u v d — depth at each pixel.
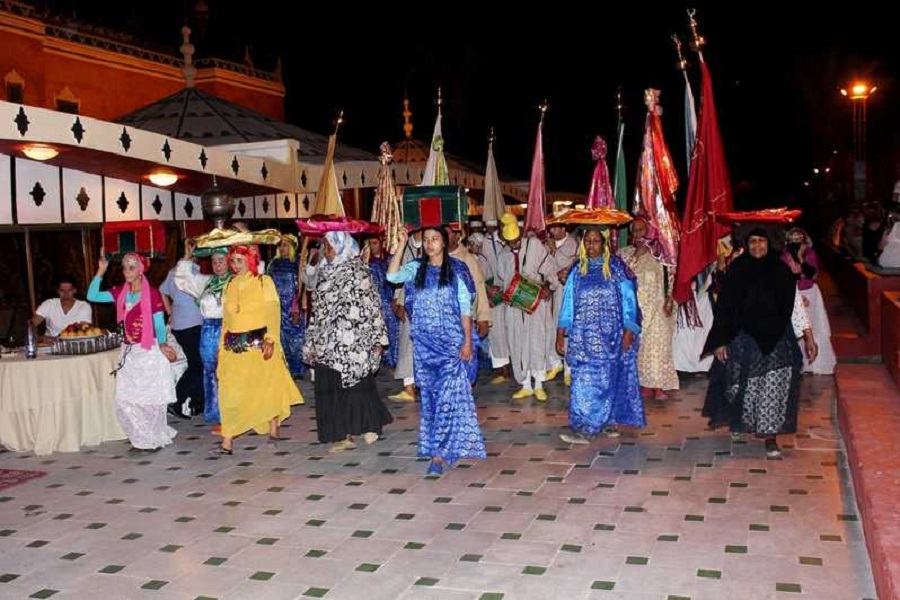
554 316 10.00
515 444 7.46
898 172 27.52
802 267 10.01
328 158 9.75
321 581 4.79
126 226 8.84
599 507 5.77
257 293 7.46
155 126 12.03
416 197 6.61
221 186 10.72
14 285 9.45
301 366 11.20
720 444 7.20
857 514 5.45
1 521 5.95
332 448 7.55
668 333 8.87
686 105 9.08
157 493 6.47
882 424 6.36
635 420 7.33
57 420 7.68
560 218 7.12
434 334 6.58
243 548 5.31
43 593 4.76
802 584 4.48
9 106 6.89
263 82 22.45
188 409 9.00
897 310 7.84
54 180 9.58
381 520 5.70
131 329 7.59
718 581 4.56
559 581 4.65
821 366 10.06
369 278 7.39
